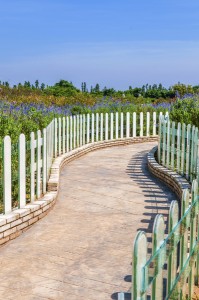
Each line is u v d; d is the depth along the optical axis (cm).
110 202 916
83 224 773
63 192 995
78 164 1375
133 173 1230
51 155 1180
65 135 1488
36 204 792
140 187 1056
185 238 466
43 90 3706
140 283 321
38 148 852
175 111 1534
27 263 604
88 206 886
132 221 789
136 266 318
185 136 1041
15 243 682
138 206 888
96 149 1711
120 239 696
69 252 643
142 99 3092
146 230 737
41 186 924
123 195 976
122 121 1884
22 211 731
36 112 1562
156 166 1178
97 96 3284
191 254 490
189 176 997
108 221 789
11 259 618
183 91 3538
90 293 514
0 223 670
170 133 1147
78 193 988
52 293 514
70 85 4103
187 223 469
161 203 912
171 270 419
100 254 634
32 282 544
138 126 2025
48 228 751
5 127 1121
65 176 1177
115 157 1518
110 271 577
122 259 616
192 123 1434
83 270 580
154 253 365
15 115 1485
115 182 1109
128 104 2316
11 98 2636
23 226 730
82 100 2750
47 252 643
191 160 967
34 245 672
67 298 502
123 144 1869
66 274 567
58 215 824
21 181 762
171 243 414
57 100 2702
